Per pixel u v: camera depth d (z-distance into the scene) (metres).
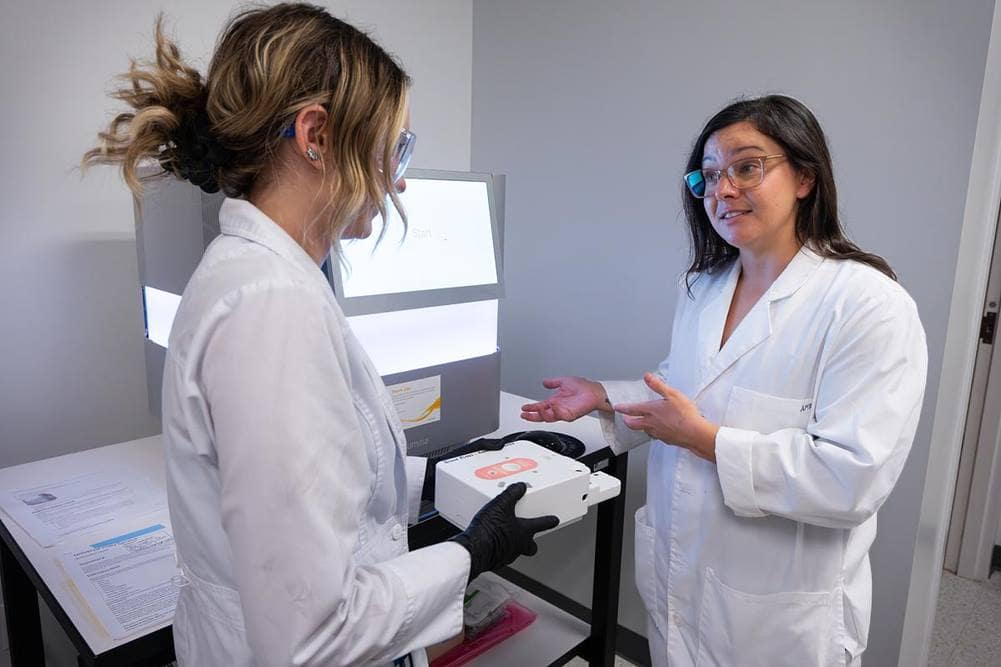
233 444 0.56
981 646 2.07
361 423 0.72
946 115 1.36
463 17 2.17
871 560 1.58
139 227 1.32
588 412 1.39
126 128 0.66
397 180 0.75
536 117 2.06
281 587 0.57
